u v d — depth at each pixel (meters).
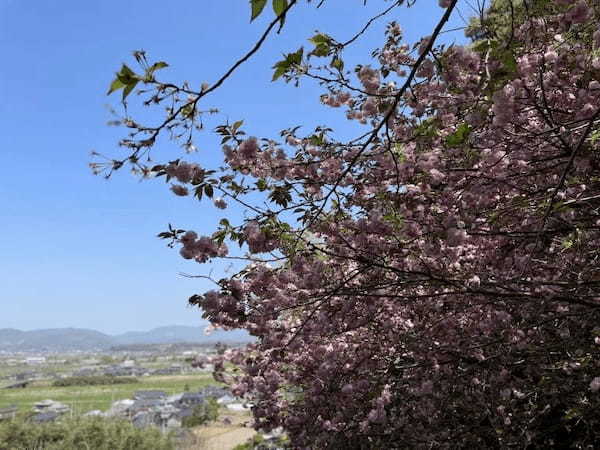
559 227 3.64
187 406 62.81
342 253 3.98
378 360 5.32
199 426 35.16
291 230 3.68
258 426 5.99
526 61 3.17
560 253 4.18
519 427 4.59
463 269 4.33
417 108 3.67
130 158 2.30
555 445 5.06
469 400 5.03
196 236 3.45
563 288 3.78
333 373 5.12
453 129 3.71
